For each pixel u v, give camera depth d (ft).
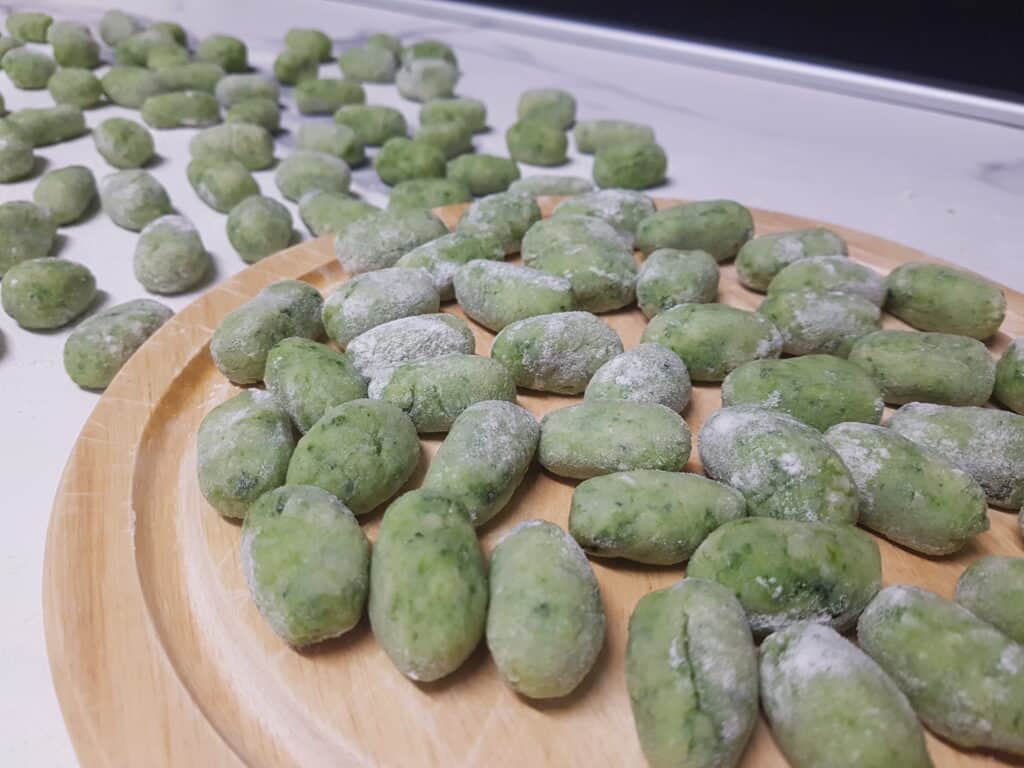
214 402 0.55
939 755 0.37
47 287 0.63
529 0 1.32
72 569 0.42
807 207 0.85
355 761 0.37
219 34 1.15
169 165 0.90
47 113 0.91
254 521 0.41
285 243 0.74
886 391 0.55
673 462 0.47
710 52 1.21
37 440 0.56
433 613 0.37
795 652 0.36
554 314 0.56
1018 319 0.63
